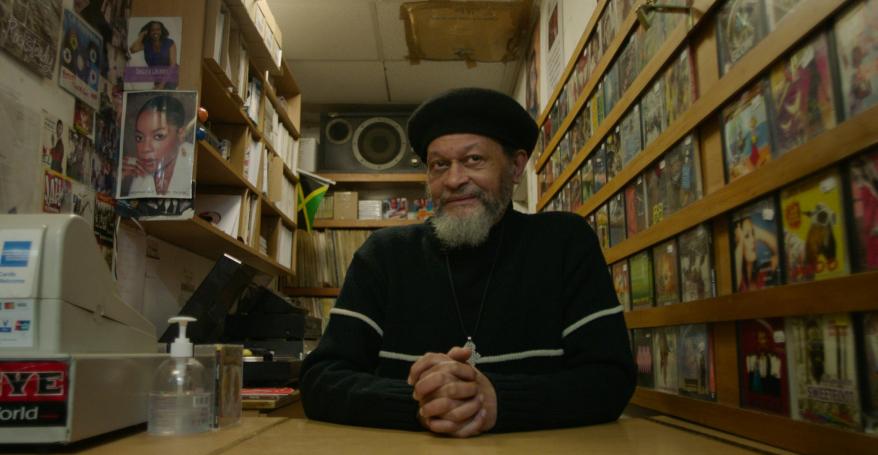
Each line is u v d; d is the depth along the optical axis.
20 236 0.68
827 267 0.70
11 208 1.21
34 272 0.67
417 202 3.97
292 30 3.04
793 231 0.77
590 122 1.74
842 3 0.66
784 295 0.77
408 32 3.04
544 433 0.81
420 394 0.79
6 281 0.67
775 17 0.81
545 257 1.13
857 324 0.66
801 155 0.73
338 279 3.57
